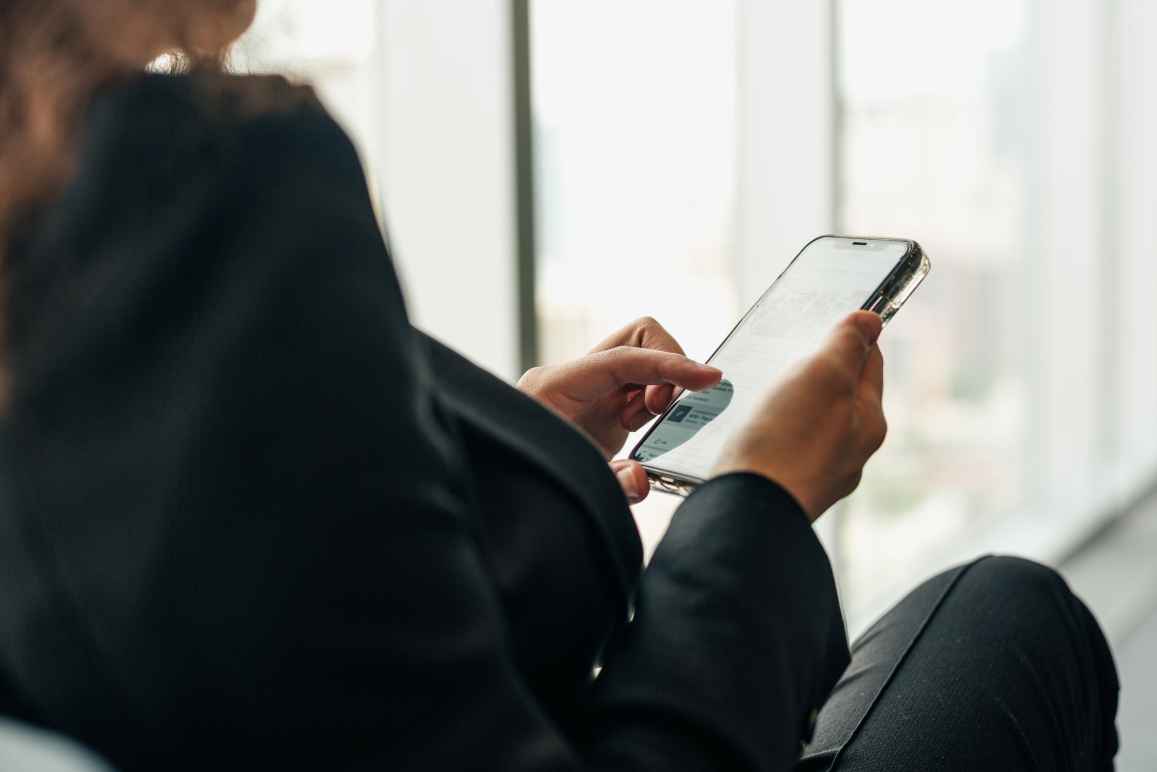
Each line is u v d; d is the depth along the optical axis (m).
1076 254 3.41
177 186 0.37
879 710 0.73
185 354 0.36
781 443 0.52
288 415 0.37
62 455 0.37
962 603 0.81
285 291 0.37
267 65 0.48
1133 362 3.71
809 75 2.01
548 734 0.40
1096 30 3.37
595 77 1.74
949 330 2.81
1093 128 3.42
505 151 1.44
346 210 0.39
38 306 0.37
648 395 0.81
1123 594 2.82
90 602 0.37
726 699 0.45
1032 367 3.26
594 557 0.51
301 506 0.37
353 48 1.35
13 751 0.32
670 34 1.88
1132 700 2.19
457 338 1.45
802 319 0.81
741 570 0.48
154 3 0.41
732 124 2.03
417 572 0.38
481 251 1.44
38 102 0.38
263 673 0.36
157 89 0.39
